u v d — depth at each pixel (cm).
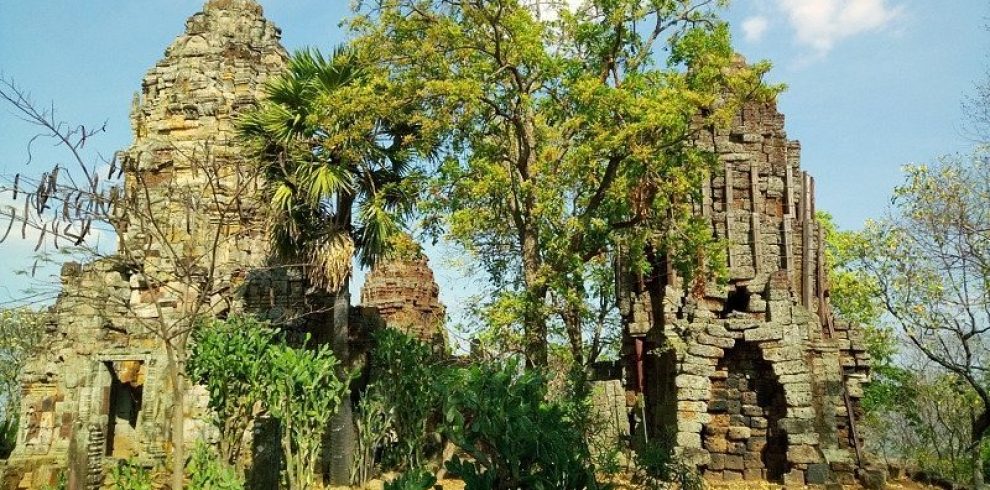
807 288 2262
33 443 2209
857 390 2214
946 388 3000
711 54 1942
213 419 1703
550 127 2116
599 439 1895
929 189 2239
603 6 2059
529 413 803
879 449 3778
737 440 2086
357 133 1941
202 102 2589
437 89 1872
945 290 2308
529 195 2022
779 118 2375
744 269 2231
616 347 2784
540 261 2120
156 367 2189
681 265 2145
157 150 2488
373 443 2095
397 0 2005
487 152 2086
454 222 1931
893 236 2456
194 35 2762
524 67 2111
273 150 2111
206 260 2336
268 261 2448
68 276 2275
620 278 2492
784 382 2023
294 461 1630
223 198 2436
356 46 2050
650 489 1642
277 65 2769
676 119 1812
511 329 1944
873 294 2836
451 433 795
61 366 2250
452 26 1914
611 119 1900
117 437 2317
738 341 2128
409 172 2145
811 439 1972
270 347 1670
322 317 2498
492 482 768
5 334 3356
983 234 2120
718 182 2314
